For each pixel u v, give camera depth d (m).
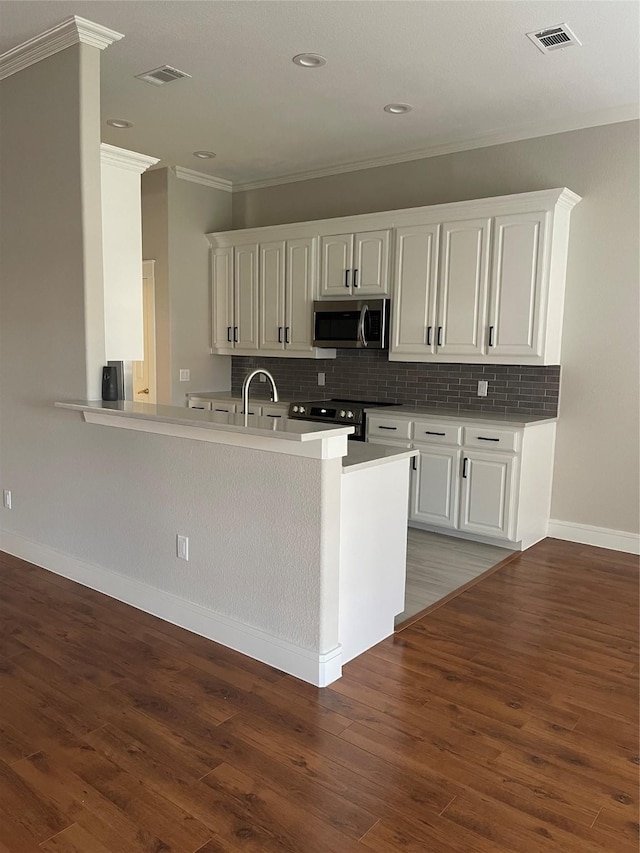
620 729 2.39
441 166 4.97
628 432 4.31
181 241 5.91
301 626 2.68
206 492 2.96
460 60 3.47
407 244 4.77
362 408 4.96
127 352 3.76
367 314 4.99
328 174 5.61
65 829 1.87
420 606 3.46
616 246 4.23
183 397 6.07
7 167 3.69
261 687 2.63
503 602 3.53
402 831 1.88
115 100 4.14
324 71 3.65
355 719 2.42
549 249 4.18
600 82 3.72
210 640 3.02
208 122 4.53
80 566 3.65
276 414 5.49
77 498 3.62
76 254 3.37
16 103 3.57
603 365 4.36
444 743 2.29
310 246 5.34
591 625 3.26
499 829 1.89
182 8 2.99
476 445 4.39
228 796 2.01
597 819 1.94
